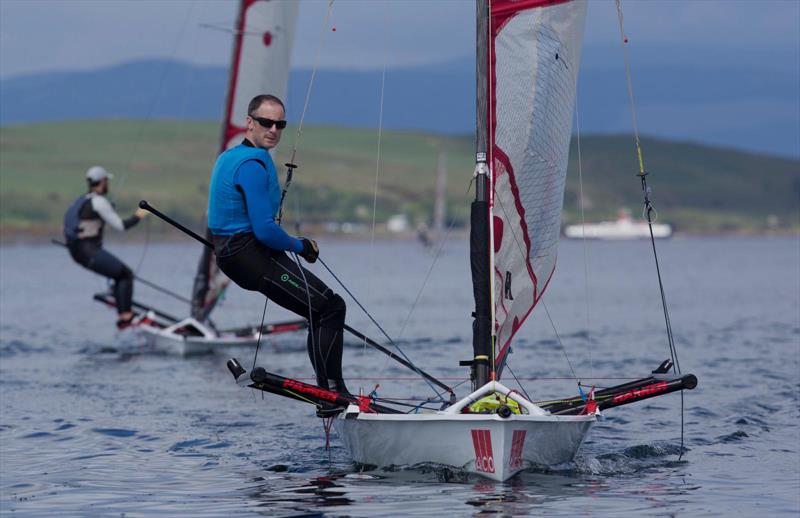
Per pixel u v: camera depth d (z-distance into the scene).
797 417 49.34
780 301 143.88
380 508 31.56
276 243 33.19
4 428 47.34
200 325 81.94
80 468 38.66
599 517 30.55
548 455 36.03
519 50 37.78
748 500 32.88
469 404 35.19
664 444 42.47
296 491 34.19
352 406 34.62
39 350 83.50
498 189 37.56
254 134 33.91
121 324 80.81
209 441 44.09
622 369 69.00
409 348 83.56
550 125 38.56
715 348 82.56
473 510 31.16
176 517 31.16
